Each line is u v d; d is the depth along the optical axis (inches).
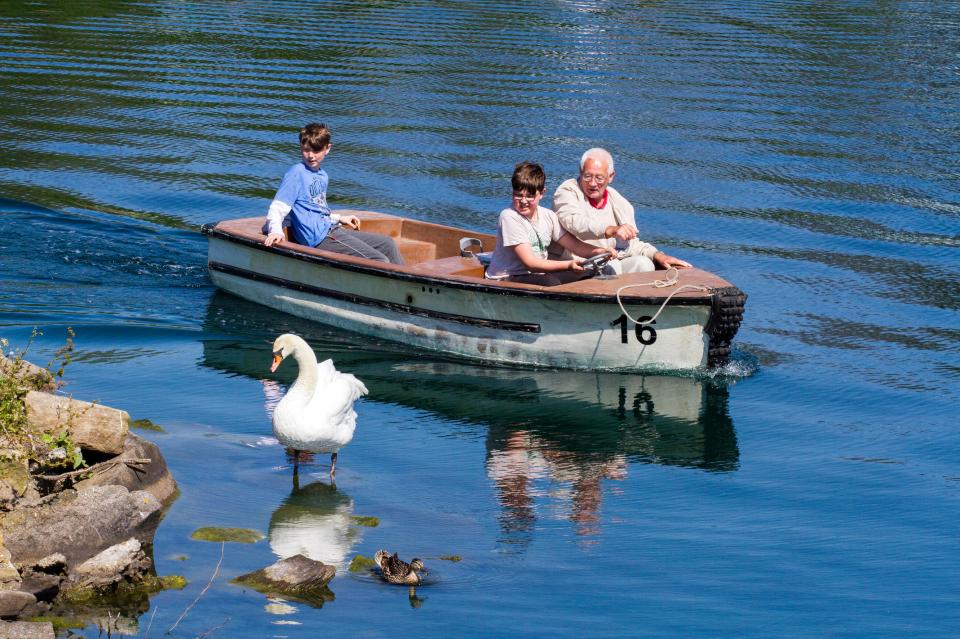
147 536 467.2
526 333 735.1
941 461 606.5
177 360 705.0
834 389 705.0
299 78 1590.8
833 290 891.4
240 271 844.6
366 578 449.1
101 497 460.1
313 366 538.9
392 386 697.6
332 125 1352.1
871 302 866.8
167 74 1592.0
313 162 807.1
